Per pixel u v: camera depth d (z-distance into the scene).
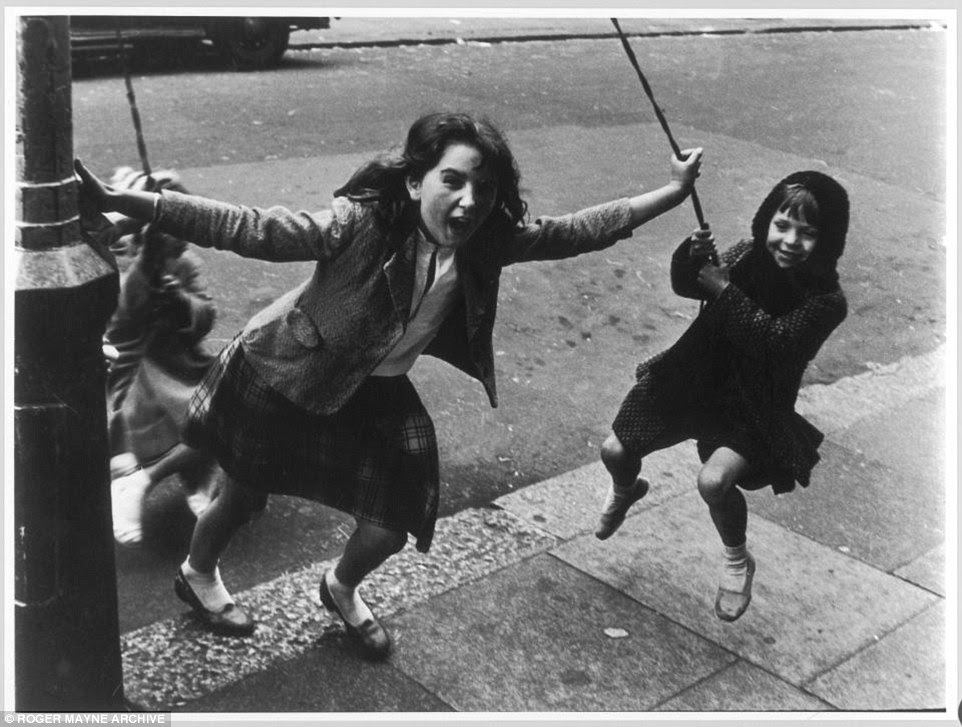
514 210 3.11
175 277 3.75
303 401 3.09
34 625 2.84
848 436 5.16
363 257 3.00
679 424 3.56
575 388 5.42
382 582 3.90
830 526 4.46
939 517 4.55
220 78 8.91
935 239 7.63
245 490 3.35
